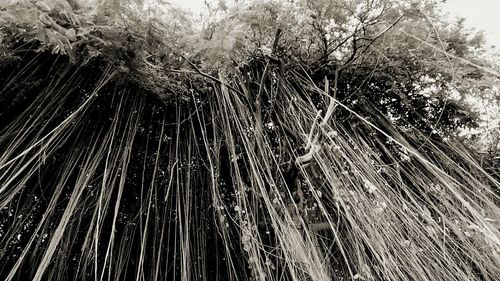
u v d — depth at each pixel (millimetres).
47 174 1523
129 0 1390
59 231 1189
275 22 1652
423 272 1284
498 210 1604
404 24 1832
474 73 1950
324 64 1937
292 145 1661
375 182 1513
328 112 1555
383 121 1965
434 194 1641
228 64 1681
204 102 1822
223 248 1609
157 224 1545
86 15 1370
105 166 1401
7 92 1457
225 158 1742
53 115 1454
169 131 1774
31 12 1190
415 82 1979
